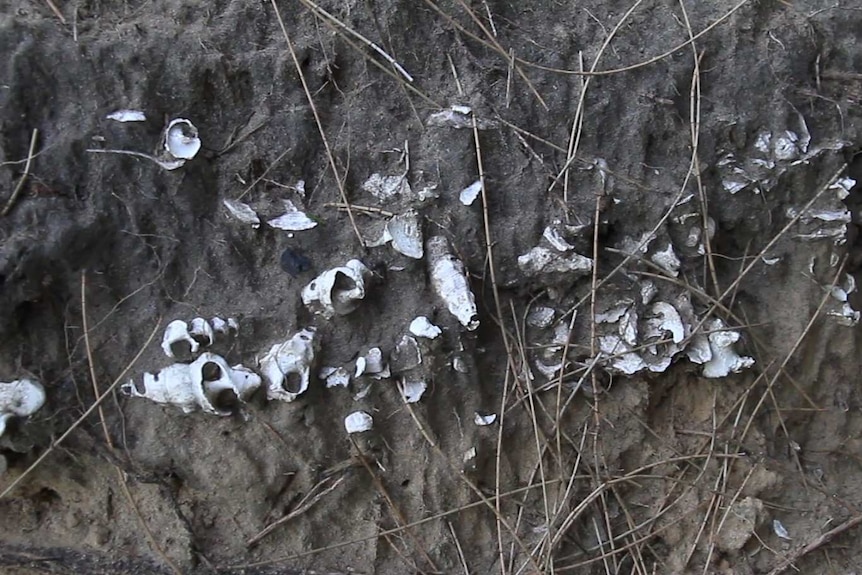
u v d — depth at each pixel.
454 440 1.17
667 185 1.18
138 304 1.12
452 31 1.17
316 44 1.14
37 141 1.09
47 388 1.11
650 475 1.21
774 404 1.22
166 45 1.11
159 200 1.11
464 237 1.15
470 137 1.15
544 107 1.17
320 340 1.13
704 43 1.20
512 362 1.17
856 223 1.24
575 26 1.20
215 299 1.12
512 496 1.18
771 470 1.22
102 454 1.12
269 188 1.14
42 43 1.09
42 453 1.12
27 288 1.08
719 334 1.18
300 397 1.12
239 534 1.15
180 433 1.12
